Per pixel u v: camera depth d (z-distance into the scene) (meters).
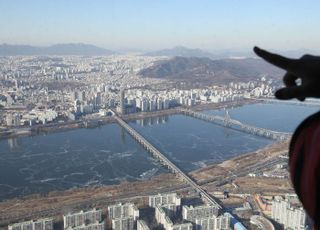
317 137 1.57
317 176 1.51
